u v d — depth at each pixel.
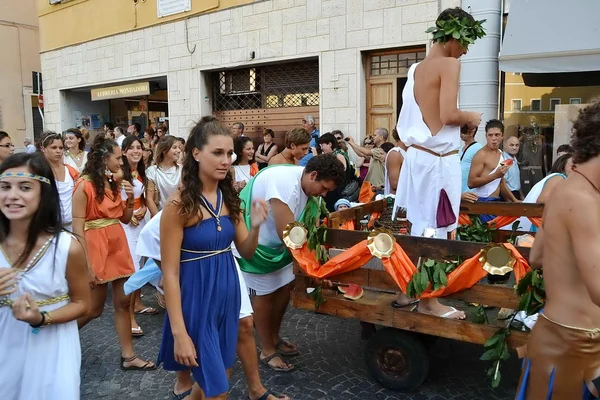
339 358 4.13
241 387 3.71
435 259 3.15
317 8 9.24
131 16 12.45
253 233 2.88
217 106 11.54
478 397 3.47
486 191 5.15
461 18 3.31
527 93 7.58
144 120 14.59
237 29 10.46
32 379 2.27
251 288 3.89
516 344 2.99
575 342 2.02
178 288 2.60
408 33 8.27
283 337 4.61
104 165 3.97
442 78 3.29
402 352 3.45
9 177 2.19
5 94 20.91
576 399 2.05
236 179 6.16
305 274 3.65
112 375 3.99
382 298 3.63
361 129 9.05
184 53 11.48
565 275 2.04
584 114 2.02
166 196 5.43
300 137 4.63
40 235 2.28
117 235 4.02
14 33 21.03
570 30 6.45
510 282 3.85
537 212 4.23
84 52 13.88
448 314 3.26
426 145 3.43
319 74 9.37
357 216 4.34
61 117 15.05
